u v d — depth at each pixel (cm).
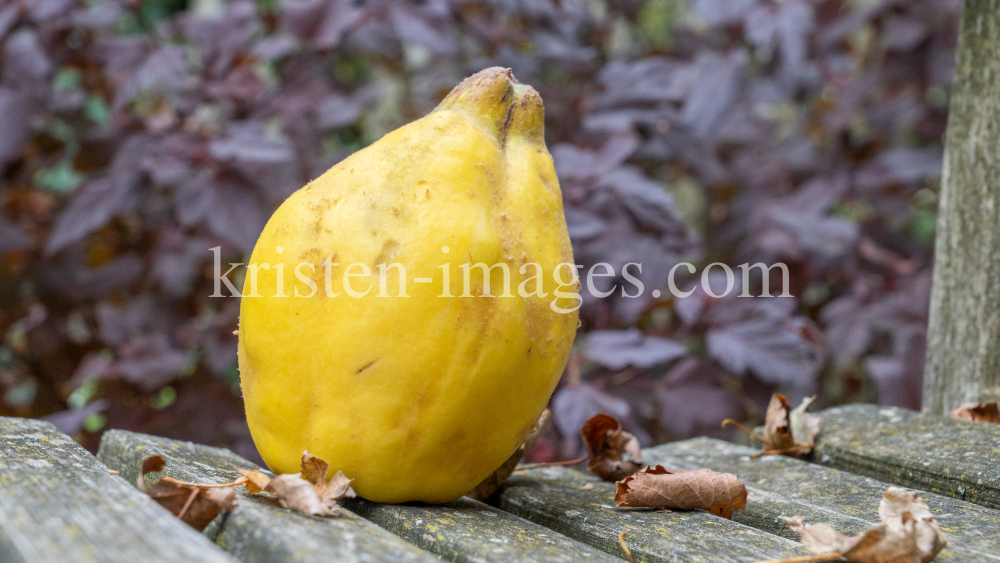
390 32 100
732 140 114
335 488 49
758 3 103
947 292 64
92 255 93
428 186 49
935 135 124
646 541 49
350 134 112
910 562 46
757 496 54
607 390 76
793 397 84
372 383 49
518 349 50
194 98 82
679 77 103
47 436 52
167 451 55
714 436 84
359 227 49
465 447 50
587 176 77
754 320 75
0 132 78
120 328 83
